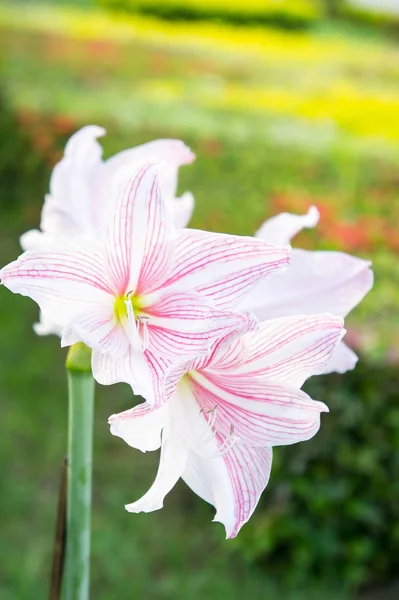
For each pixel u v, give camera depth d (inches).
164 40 193.5
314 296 27.4
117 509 84.0
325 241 98.7
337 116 156.2
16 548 78.4
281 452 74.8
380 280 90.5
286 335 25.9
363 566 74.5
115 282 25.9
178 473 26.2
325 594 73.3
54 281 25.2
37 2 197.5
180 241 25.6
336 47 186.2
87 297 25.8
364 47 184.7
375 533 74.6
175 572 75.7
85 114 150.6
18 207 150.3
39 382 107.7
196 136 138.5
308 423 26.2
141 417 25.3
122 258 25.7
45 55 188.7
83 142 28.8
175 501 85.0
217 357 25.7
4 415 99.9
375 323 81.4
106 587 74.1
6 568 75.5
